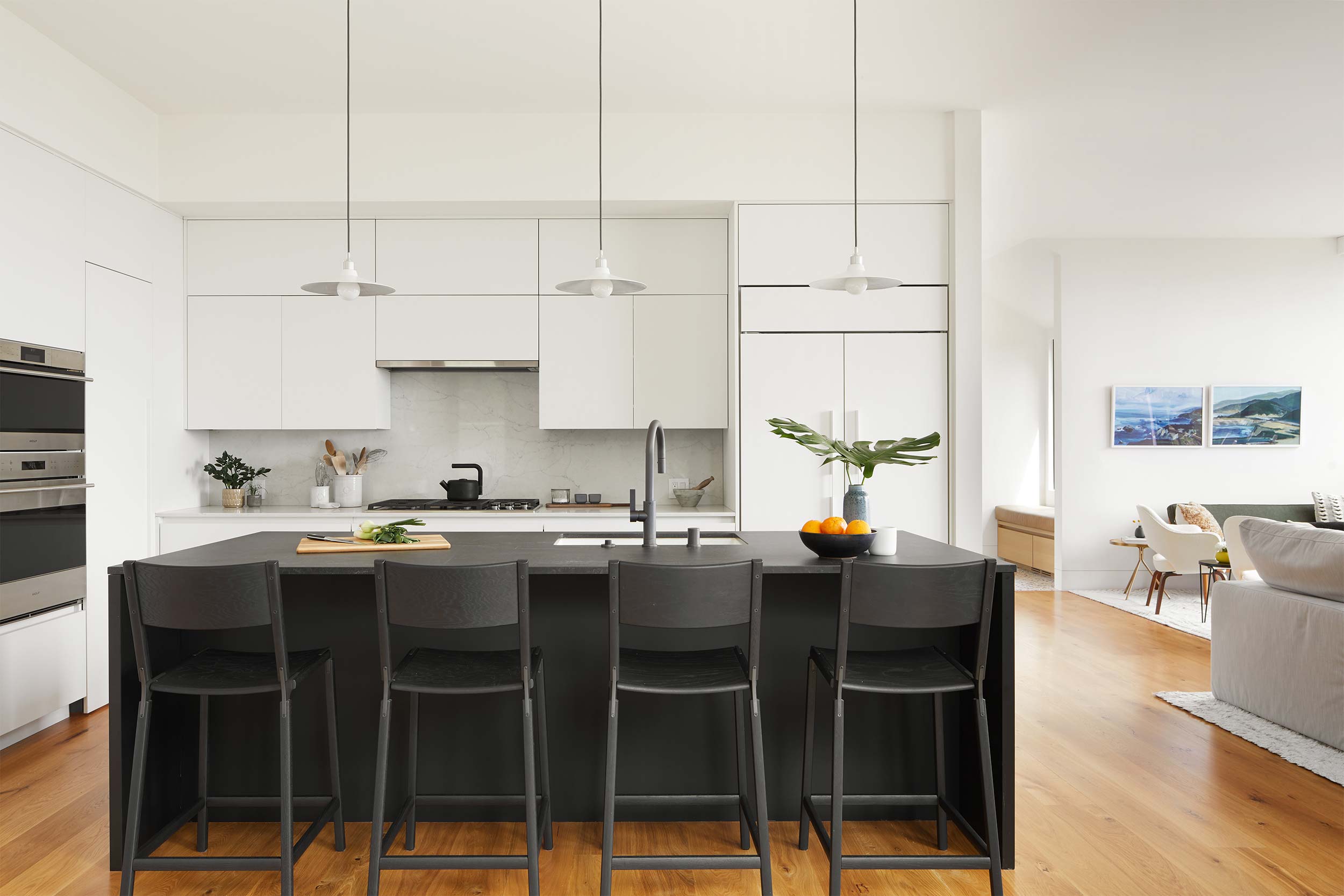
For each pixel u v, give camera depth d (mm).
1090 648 4840
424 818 2562
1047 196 5434
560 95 3953
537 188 4168
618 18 3248
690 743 2570
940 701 2451
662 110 4160
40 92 3305
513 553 2566
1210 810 2668
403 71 3691
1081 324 6652
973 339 4164
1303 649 3287
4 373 3123
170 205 4172
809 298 4227
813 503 4230
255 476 4602
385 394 4699
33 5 3094
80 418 3553
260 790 2537
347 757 2551
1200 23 3279
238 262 4430
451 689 2068
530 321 4480
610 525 4297
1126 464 6691
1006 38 3404
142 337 4039
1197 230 6316
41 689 3305
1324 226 6238
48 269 3391
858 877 2270
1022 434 8914
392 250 4457
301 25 3275
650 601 2027
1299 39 3396
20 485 3199
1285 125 4277
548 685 2549
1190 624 5469
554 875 2254
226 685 2096
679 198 4180
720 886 2217
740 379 4223
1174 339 6656
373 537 2711
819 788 2574
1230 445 6648
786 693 2568
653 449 2729
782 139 4176
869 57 3580
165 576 2041
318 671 2549
